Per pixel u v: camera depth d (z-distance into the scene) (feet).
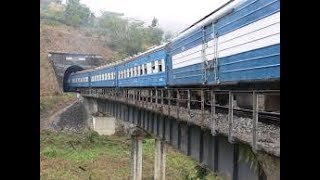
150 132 86.69
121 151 164.55
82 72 224.74
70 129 202.49
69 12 413.59
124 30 391.86
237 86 47.75
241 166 36.91
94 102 200.13
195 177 111.04
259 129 33.35
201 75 54.34
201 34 53.88
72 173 125.90
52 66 275.39
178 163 142.82
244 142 30.60
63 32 337.93
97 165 137.39
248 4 37.91
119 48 358.64
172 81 71.97
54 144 171.01
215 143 44.93
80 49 324.19
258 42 35.81
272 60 32.96
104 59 315.37
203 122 43.68
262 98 37.45
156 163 117.80
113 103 152.15
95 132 194.70
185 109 54.49
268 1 33.35
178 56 67.36
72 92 274.36
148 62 90.38
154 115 81.76
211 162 47.09
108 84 152.56
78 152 159.22
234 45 42.11
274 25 32.35
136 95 106.32
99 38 357.82
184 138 59.41
